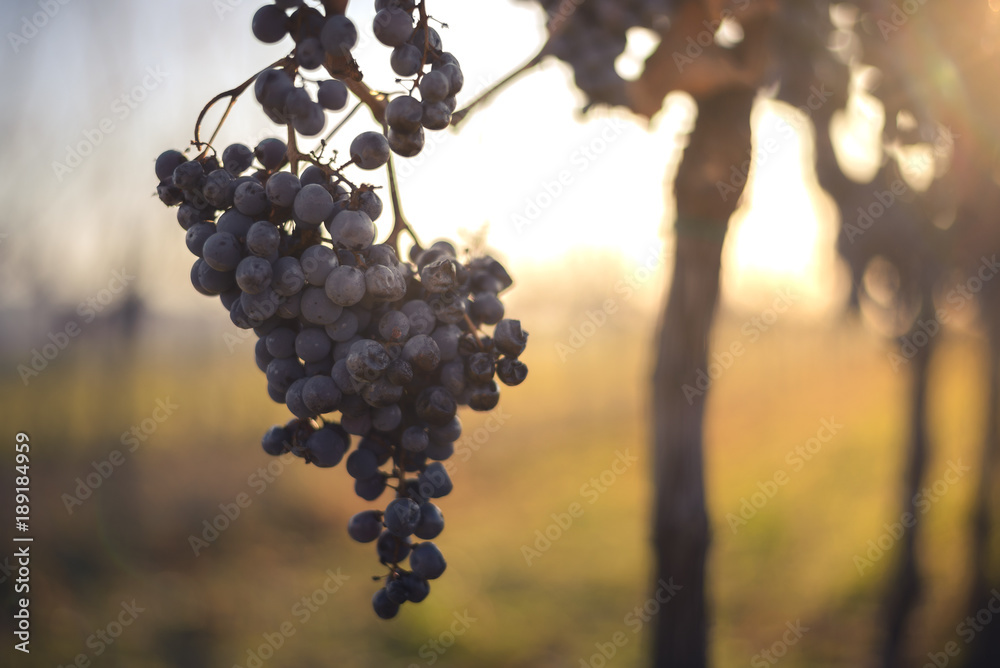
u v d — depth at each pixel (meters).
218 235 0.89
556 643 7.01
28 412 9.45
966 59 1.96
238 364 12.45
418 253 1.10
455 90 0.93
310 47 0.82
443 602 8.09
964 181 2.69
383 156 0.90
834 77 1.98
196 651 6.50
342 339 0.93
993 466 4.75
